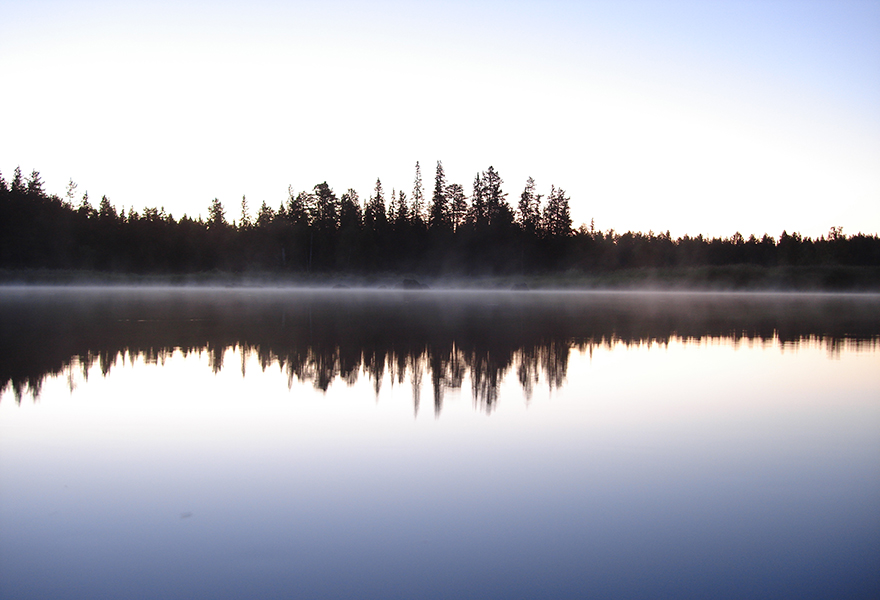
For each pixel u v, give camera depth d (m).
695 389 5.02
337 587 1.79
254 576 1.86
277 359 6.57
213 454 3.13
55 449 3.21
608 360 6.71
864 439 3.45
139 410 4.15
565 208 74.88
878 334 10.09
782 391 4.93
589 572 1.89
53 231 68.88
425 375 5.59
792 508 2.41
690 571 1.89
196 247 76.19
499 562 1.95
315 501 2.46
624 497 2.52
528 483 2.68
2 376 5.47
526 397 4.64
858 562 1.96
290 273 68.62
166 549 2.04
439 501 2.46
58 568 1.91
